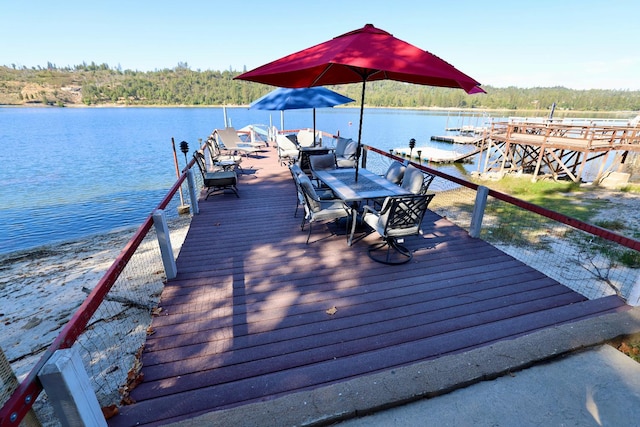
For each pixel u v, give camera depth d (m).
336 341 2.40
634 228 8.04
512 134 16.84
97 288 1.80
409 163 5.31
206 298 2.93
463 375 1.91
